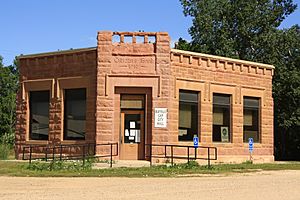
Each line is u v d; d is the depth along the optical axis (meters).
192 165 23.47
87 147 26.02
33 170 20.98
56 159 25.45
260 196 14.06
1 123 66.00
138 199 12.97
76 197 13.23
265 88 31.38
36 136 28.41
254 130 30.88
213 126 28.64
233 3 45.38
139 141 25.86
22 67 29.02
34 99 28.67
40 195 13.60
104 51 25.73
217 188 15.84
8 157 31.47
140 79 25.70
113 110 25.61
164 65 25.86
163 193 14.31
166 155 25.39
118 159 25.53
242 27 44.34
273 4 45.94
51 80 27.72
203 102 27.89
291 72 39.66
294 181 18.64
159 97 25.72
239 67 29.95
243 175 21.08
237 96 29.70
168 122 25.81
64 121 27.28
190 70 27.33
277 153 42.00
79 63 26.83
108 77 25.62
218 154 28.42
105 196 13.48
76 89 27.08
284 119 39.12
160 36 25.97
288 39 42.06
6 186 15.73
